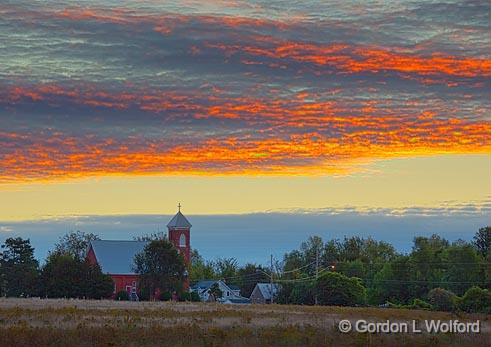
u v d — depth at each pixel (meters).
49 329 63.50
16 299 160.38
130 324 73.00
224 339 58.25
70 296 178.88
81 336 58.78
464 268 188.62
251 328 71.62
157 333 62.00
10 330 61.28
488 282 184.00
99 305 128.62
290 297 180.50
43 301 145.12
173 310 112.25
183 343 55.69
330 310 121.19
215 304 151.50
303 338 59.53
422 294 186.50
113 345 53.84
